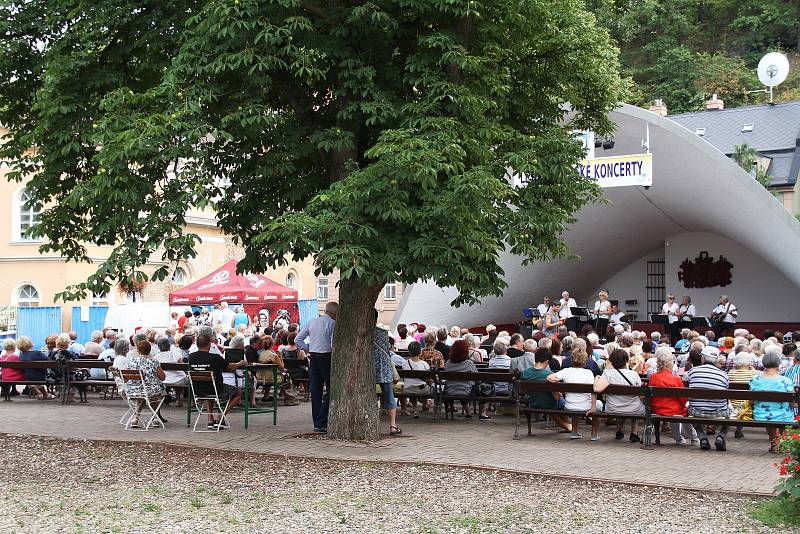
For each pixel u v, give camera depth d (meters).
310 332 14.27
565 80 14.53
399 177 10.97
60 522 8.41
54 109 12.05
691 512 8.84
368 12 11.72
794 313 32.56
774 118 43.47
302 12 12.33
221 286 23.70
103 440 13.33
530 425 13.97
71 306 35.59
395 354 17.73
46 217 13.75
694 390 12.58
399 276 11.45
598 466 11.35
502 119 14.09
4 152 13.90
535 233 13.32
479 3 11.98
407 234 11.73
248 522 8.42
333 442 13.15
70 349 20.77
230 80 12.41
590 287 36.81
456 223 11.20
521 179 13.86
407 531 8.09
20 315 35.19
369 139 13.27
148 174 11.72
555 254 13.77
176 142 11.38
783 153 40.91
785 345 15.69
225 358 14.95
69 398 18.77
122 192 11.30
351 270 10.79
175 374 16.95
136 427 14.83
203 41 11.59
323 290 48.50
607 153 26.83
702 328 27.70
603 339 26.97
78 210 13.55
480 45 13.04
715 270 33.94
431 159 10.64
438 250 11.29
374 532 8.05
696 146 24.12
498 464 11.42
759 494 9.56
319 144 11.97
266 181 13.24
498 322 34.09
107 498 9.52
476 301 12.45
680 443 13.23
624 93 24.06
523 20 12.81
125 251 11.58
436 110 11.90
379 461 11.57
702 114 45.94
